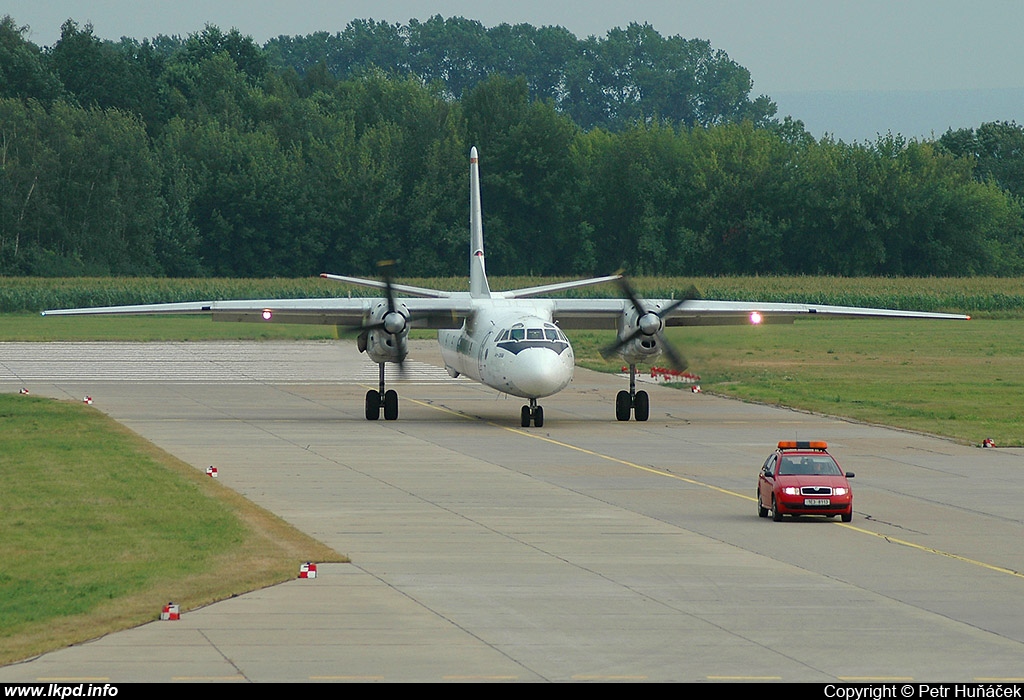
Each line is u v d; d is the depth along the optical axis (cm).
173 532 8456
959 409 17400
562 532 8594
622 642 5919
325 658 5619
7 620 6266
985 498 10238
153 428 14625
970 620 6366
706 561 7706
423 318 16012
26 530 8525
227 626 6144
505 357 14400
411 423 15500
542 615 6388
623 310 16025
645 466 11912
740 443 13762
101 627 6125
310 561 7581
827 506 8956
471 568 7438
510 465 11856
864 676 5434
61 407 16438
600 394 19600
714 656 5706
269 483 10581
